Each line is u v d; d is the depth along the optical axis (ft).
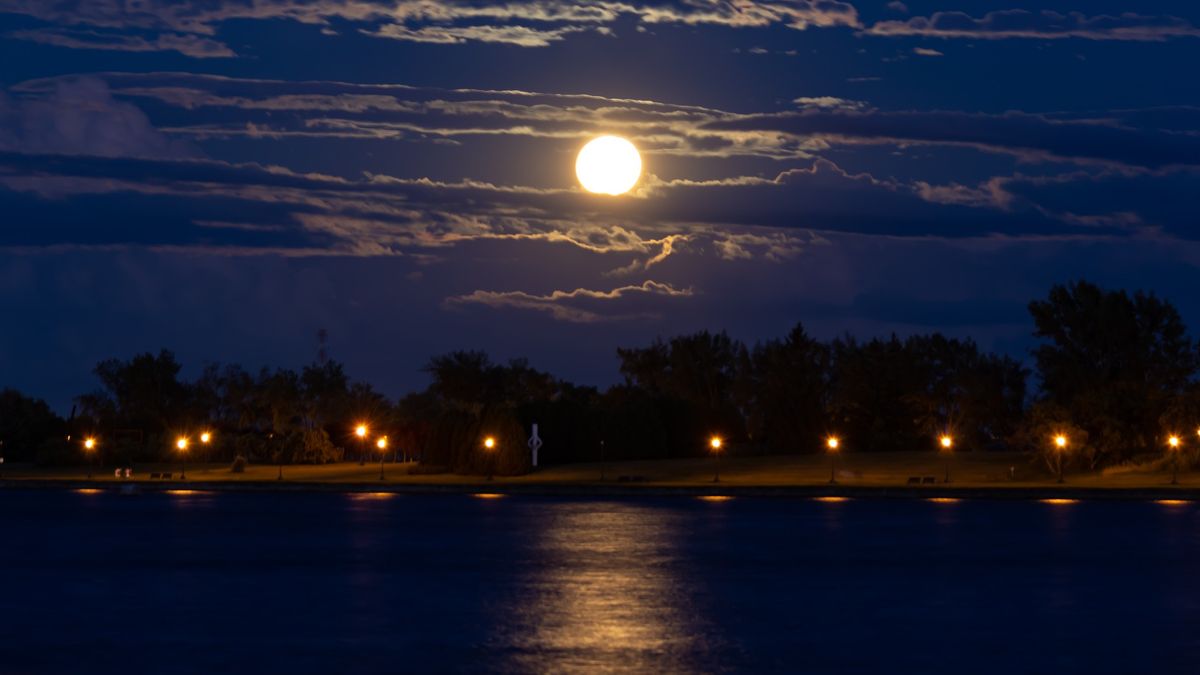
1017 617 195.21
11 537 318.86
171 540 311.06
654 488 482.69
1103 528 333.21
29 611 201.77
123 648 170.50
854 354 629.10
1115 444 498.28
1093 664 160.25
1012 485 477.77
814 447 620.08
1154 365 515.09
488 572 247.09
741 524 349.41
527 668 157.07
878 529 333.83
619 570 249.96
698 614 196.95
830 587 227.40
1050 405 509.76
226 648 170.09
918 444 622.13
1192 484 461.78
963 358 628.69
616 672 155.12
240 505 436.35
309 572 248.52
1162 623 189.47
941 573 245.65
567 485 491.31
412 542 302.25
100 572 250.57
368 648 169.58
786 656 164.66
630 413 588.09
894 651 168.14
